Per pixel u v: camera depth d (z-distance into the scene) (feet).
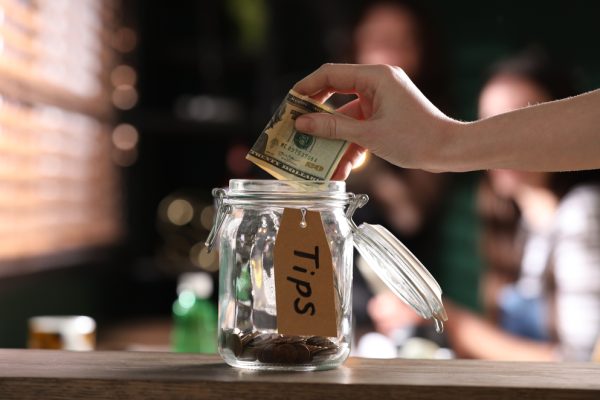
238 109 14.43
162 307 13.99
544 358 9.70
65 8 11.27
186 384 3.07
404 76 3.56
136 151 14.10
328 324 3.24
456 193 12.58
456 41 14.60
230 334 3.33
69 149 11.78
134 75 13.98
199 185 14.78
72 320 7.07
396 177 12.14
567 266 9.51
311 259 3.28
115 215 13.57
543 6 14.48
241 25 14.39
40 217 10.78
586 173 9.75
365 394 3.04
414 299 3.40
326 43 14.25
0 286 9.36
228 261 3.39
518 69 10.68
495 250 11.05
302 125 3.46
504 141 3.39
